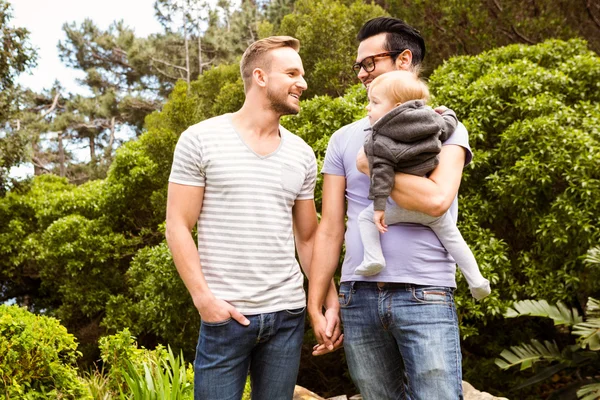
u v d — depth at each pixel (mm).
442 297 2141
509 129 5625
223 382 2279
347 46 9469
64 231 9641
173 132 9273
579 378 5633
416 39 2449
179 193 2307
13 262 10484
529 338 6562
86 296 9422
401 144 2057
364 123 2377
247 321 2246
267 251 2305
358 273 2191
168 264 6969
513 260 6008
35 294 11727
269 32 12898
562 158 5316
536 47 6906
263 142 2398
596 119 5691
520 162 5332
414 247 2148
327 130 6059
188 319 7141
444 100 6078
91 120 27766
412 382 2117
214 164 2291
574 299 5883
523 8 9234
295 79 2373
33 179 12273
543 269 5543
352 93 6477
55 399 3545
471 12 8828
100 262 9602
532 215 5555
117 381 3730
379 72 2420
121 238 9523
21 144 11641
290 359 2367
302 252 2600
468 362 6570
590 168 5293
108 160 25250
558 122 5559
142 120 26844
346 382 7625
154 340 8875
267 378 2367
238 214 2293
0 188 11352
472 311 5293
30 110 27688
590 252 4930
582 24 9477
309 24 9656
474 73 6668
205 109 11367
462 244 2186
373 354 2248
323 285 2424
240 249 2281
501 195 5578
